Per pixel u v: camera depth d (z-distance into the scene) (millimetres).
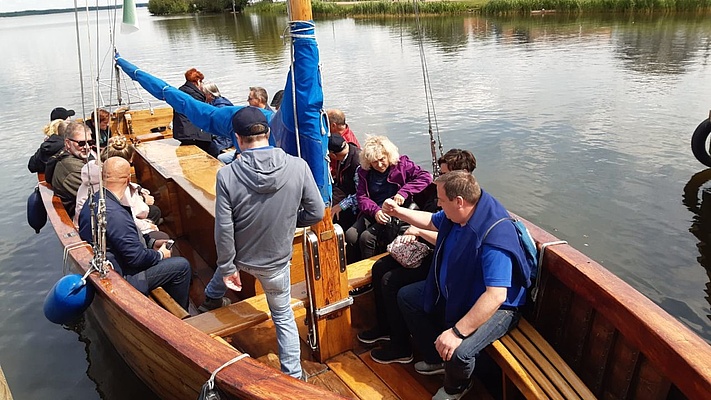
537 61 19828
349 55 24359
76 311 3053
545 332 2945
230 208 2447
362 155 3574
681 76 15672
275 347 3221
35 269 6469
